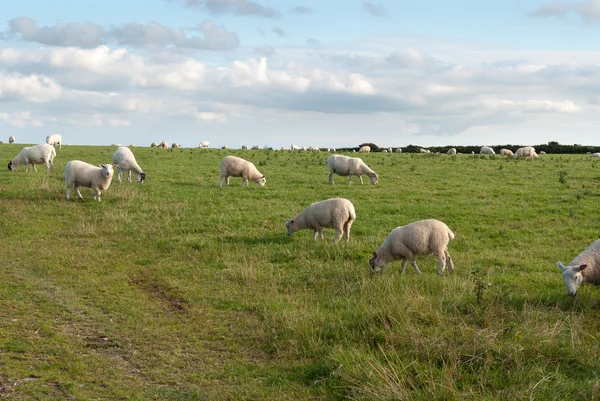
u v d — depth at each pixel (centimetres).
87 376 768
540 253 1527
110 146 5522
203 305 1115
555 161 4350
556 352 798
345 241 1614
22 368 775
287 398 729
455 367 747
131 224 1850
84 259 1446
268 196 2389
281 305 1088
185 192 2434
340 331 934
